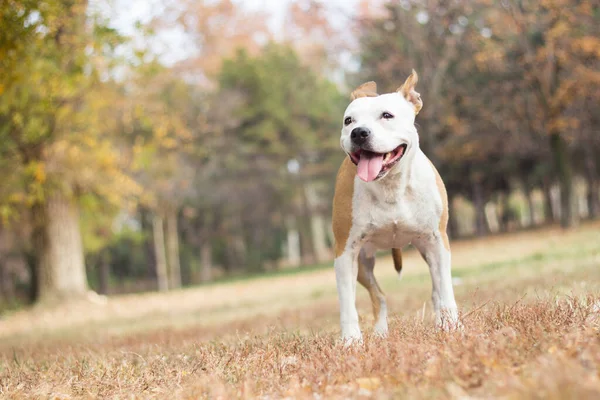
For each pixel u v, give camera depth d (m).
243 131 37.94
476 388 3.05
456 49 26.92
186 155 31.80
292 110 38.97
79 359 5.95
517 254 17.66
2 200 18.72
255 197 39.53
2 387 4.79
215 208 40.94
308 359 4.46
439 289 5.29
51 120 15.96
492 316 4.81
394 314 6.63
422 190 5.14
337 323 7.60
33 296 28.58
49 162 17.83
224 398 3.46
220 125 33.44
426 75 26.69
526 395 2.58
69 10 11.70
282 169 38.88
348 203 5.20
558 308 4.56
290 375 4.08
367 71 29.73
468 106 28.59
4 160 17.61
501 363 3.30
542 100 24.20
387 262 26.30
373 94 5.44
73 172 18.41
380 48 27.27
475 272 13.55
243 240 48.50
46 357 6.75
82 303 20.39
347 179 5.26
